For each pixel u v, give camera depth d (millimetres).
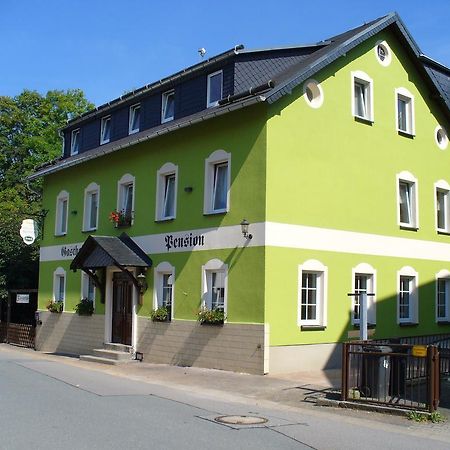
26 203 37125
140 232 19703
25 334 26688
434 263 20312
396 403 10609
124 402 10789
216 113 15805
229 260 16172
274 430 8781
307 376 14930
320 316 16484
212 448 7457
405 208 19875
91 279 21766
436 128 21156
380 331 18156
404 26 19641
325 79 17312
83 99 43656
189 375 15203
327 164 17047
